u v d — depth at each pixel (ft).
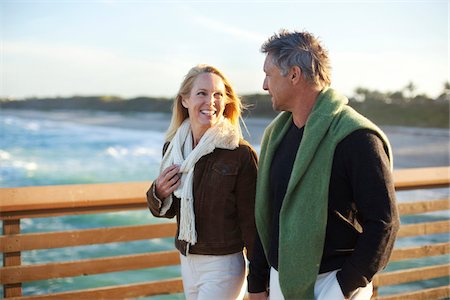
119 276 16.93
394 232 5.34
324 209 5.56
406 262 16.42
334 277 5.68
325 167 5.57
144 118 152.35
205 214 6.75
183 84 6.95
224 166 6.70
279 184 6.08
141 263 8.87
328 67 5.94
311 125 5.73
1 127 115.65
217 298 6.77
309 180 5.64
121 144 78.59
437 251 10.85
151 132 105.81
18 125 123.44
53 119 150.51
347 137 5.49
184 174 6.82
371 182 5.31
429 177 10.27
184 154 6.95
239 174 6.75
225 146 6.69
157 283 9.08
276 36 6.03
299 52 5.77
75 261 8.47
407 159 54.65
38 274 8.25
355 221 5.79
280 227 5.82
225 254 6.79
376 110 108.37
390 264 16.20
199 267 6.87
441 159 54.39
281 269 5.79
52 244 8.28
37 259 18.78
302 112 5.98
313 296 5.71
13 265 8.11
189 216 6.70
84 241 8.46
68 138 89.15
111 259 8.69
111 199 8.27
